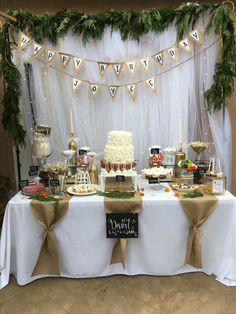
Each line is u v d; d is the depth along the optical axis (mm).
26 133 2680
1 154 3234
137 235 2027
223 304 1889
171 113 2594
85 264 2109
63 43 2506
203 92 2549
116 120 2664
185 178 2256
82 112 2662
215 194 2084
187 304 1894
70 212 2000
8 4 2928
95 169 2404
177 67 2523
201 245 2086
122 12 2422
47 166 2268
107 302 1923
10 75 2408
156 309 1854
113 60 2516
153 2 2893
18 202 1992
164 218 2023
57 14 2447
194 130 2670
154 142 2697
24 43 2373
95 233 2051
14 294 2010
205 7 2346
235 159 3129
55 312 1845
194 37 2346
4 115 2508
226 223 2031
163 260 2119
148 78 2512
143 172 2295
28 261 2086
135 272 2182
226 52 2305
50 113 2678
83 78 2580
